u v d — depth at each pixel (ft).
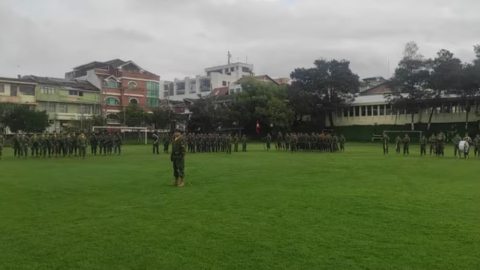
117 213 29.66
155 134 110.42
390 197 35.91
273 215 28.60
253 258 19.48
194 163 74.69
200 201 34.30
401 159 85.51
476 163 74.54
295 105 222.28
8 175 54.90
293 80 233.35
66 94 224.53
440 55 191.52
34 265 18.74
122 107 247.09
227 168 64.39
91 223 26.58
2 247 21.43
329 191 39.50
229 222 26.63
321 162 76.84
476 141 93.35
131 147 157.58
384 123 229.45
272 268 18.16
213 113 220.02
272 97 214.48
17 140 94.12
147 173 57.36
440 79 187.93
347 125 242.99
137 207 31.86
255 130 232.12
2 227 25.57
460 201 33.88
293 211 29.91
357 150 129.80
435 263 18.65
